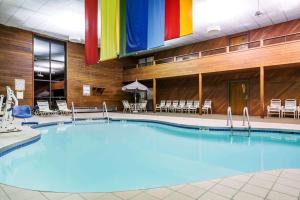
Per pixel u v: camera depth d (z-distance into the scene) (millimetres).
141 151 5211
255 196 2238
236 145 5707
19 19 10328
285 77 10609
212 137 6688
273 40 11000
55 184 3213
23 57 11766
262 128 6715
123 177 3510
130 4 7074
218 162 4289
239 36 12281
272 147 5441
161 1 6547
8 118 6445
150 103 16875
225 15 9820
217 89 13062
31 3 8672
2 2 8586
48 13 9617
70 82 13922
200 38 13258
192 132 7438
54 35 12734
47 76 13156
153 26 6578
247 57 10008
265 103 11172
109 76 16109
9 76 11250
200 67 11711
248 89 11828
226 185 2521
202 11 9391
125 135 7262
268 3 8719
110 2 7910
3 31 11047
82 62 14586
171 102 15094
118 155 4855
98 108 15297
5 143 4707
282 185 2512
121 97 16875
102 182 3311
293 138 6262
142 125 9406
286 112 10422
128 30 7102
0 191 2385
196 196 2250
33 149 5316
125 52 7367
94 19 8477
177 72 12773
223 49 12820
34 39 12445
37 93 12695
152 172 3740
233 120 8836
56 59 13594
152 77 14289
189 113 13375
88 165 4141
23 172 3725
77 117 10656
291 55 8781
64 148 5453
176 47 15219
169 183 3273
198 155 4836
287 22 10602
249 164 4156
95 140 6465
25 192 2363
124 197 2242
